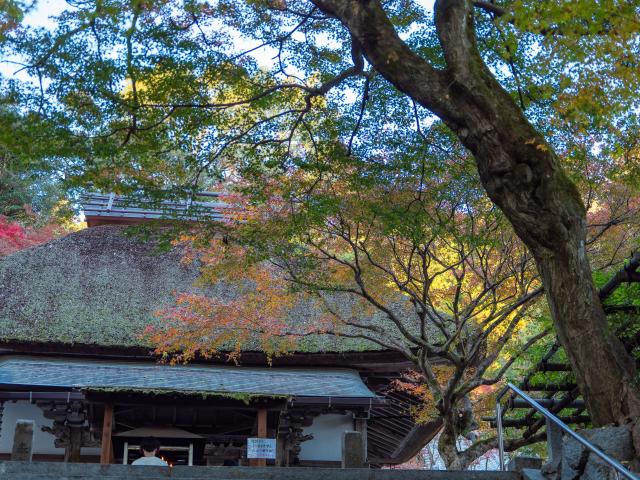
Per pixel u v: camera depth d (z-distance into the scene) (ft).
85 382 49.55
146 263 65.05
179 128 33.22
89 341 56.08
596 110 27.25
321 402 49.08
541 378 37.42
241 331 50.93
